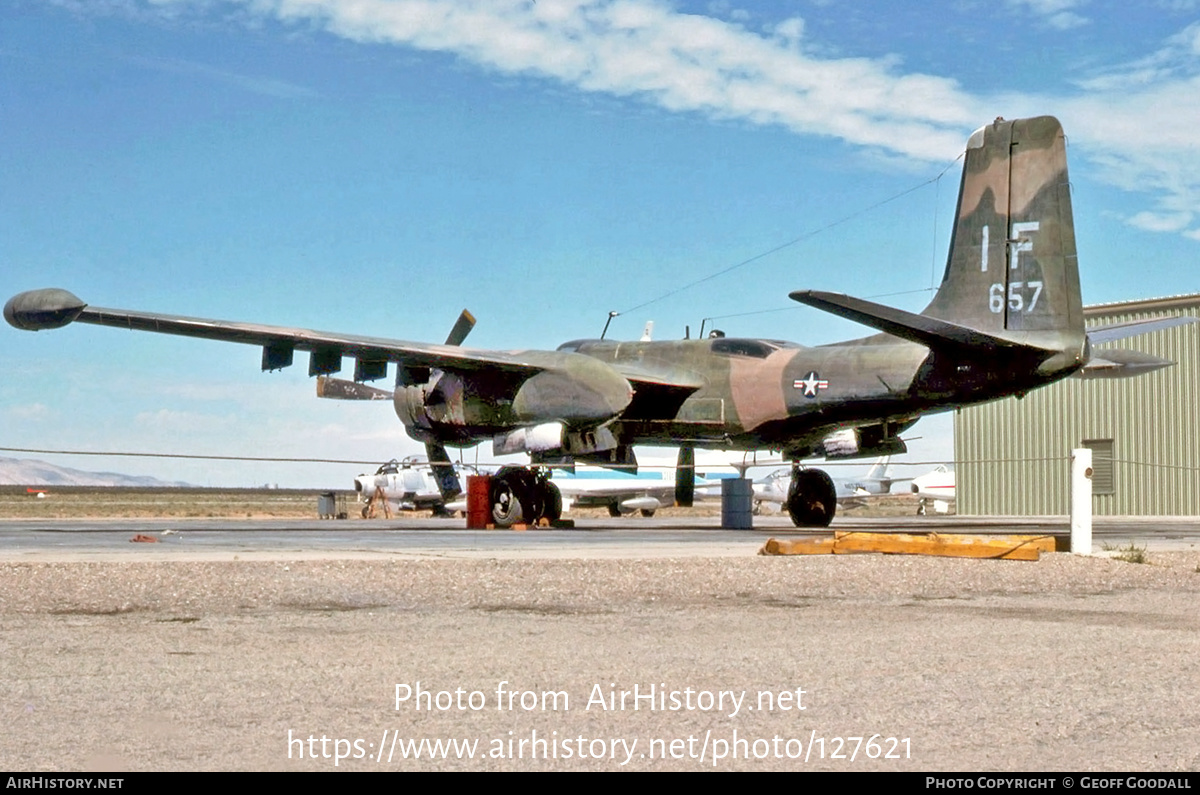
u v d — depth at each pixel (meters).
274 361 21.12
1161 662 6.90
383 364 21.73
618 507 46.16
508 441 21.39
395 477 44.53
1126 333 23.16
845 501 58.69
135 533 22.20
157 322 19.14
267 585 10.53
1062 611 9.52
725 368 22.23
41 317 18.41
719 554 14.26
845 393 20.64
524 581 11.14
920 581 11.66
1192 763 4.57
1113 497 40.34
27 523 33.09
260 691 5.86
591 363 21.00
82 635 7.74
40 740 4.82
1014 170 19.58
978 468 44.16
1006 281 19.53
